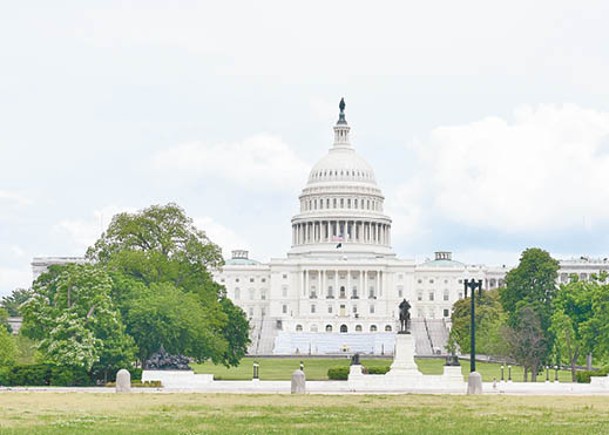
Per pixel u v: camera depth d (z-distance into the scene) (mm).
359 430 54094
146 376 103750
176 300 120750
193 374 104500
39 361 104062
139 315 116562
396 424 57344
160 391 87188
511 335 142750
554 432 53594
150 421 57750
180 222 147375
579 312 155125
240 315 146625
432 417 61531
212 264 146625
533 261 177375
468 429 54938
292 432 52812
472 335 97125
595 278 163500
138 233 143500
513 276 178875
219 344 131125
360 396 79625
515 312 163000
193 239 145625
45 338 103688
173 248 143000
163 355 108312
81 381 100375
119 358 103375
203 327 122688
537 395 84562
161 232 145000
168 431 52750
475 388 85250
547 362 145750
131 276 133125
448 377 104000
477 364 187875
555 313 152625
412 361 106875
